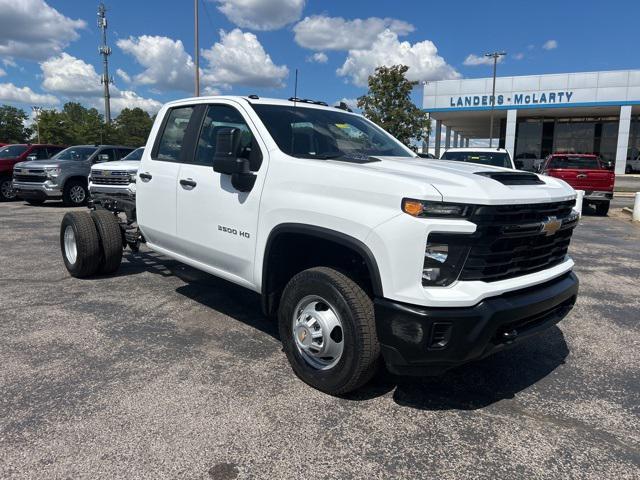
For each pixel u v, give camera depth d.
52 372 3.77
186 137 4.81
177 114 5.05
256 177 3.90
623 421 3.32
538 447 3.00
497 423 3.26
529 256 3.37
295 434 3.05
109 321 4.87
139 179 5.33
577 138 53.66
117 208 6.71
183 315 5.08
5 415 3.17
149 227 5.23
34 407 3.27
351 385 3.35
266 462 2.78
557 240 3.64
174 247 5.01
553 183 3.71
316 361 3.59
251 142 4.07
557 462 2.86
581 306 5.77
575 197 3.77
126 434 3.00
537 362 4.21
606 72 41.34
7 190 16.94
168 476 2.64
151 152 5.23
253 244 3.94
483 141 83.94
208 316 5.07
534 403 3.53
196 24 25.06
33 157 17.50
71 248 6.42
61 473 2.64
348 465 2.78
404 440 3.03
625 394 3.69
